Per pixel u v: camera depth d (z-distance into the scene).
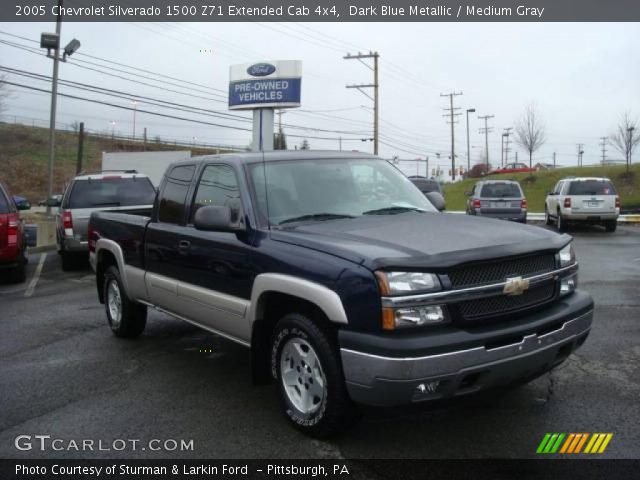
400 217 4.61
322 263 3.73
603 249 14.50
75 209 11.97
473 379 3.52
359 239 3.88
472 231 4.10
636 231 20.09
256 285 4.23
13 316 8.09
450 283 3.49
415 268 3.44
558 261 4.09
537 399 4.55
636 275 10.34
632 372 5.13
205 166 5.33
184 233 5.22
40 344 6.55
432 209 5.22
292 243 4.07
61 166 67.62
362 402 3.50
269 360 4.41
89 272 12.23
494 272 3.69
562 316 3.88
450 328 3.47
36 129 81.69
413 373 3.30
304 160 5.11
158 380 5.25
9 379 5.34
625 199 36.22
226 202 4.88
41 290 10.21
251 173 4.77
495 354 3.48
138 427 4.24
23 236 11.14
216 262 4.73
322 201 4.77
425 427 4.11
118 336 6.75
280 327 4.11
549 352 3.78
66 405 4.69
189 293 5.12
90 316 8.00
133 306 6.50
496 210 19.48
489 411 4.34
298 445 3.89
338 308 3.55
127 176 12.66
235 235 4.59
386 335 3.39
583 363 5.39
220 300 4.68
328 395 3.73
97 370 5.57
